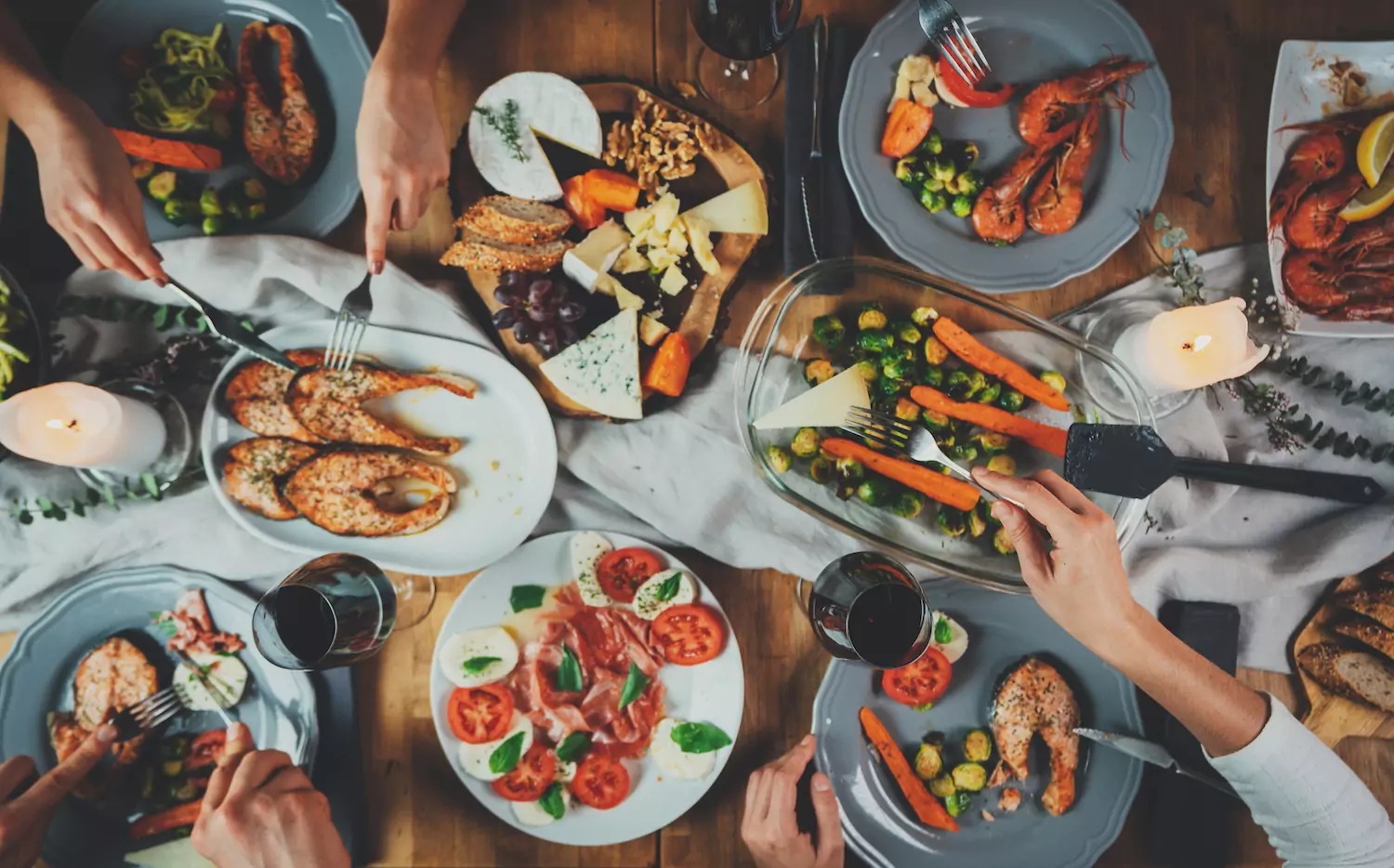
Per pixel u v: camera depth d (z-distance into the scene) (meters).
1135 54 1.72
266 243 1.67
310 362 1.67
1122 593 1.43
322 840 1.48
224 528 1.71
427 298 1.70
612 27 1.76
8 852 1.44
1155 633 1.47
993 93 1.70
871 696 1.69
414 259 1.74
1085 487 1.61
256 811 1.44
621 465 1.75
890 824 1.70
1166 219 1.74
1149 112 1.71
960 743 1.72
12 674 1.65
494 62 1.74
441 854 1.70
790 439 1.71
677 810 1.66
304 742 1.64
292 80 1.68
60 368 1.69
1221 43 1.80
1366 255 1.70
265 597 1.43
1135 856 1.73
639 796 1.67
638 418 1.73
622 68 1.76
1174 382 1.63
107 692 1.65
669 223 1.68
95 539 1.69
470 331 1.70
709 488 1.75
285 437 1.67
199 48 1.68
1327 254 1.70
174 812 1.65
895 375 1.68
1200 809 1.68
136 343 1.72
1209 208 1.79
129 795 1.66
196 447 1.71
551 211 1.69
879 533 1.73
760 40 1.54
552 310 1.64
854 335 1.72
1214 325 1.58
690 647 1.66
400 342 1.69
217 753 1.68
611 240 1.70
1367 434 1.76
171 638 1.67
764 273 1.76
